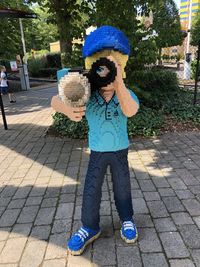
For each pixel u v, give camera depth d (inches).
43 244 116.1
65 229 124.5
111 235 117.6
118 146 101.3
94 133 101.0
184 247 109.5
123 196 109.0
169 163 186.7
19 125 310.2
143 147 218.4
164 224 123.3
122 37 96.3
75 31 270.5
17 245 116.6
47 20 279.9
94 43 94.2
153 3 271.9
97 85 90.7
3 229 127.4
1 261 108.7
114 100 98.2
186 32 633.6
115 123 99.0
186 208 134.4
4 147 239.9
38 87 669.3
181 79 587.5
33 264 106.3
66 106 90.8
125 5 254.8
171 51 837.2
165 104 311.1
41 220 132.0
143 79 304.7
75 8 265.3
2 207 145.4
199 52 306.5
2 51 713.6
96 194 106.5
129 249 109.7
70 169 186.1
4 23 647.8
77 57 262.2
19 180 175.3
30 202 148.3
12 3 514.6
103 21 253.9
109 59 88.7
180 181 160.9
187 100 342.3
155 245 111.1
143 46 263.6
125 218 113.5
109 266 102.7
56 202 146.6
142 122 248.8
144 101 304.8
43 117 343.9
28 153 221.3
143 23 280.1
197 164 183.3
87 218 109.4
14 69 661.3
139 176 169.3
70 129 248.1
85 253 109.3
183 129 255.4
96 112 98.7
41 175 180.4
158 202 140.3
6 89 461.4
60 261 106.7
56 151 221.1
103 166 103.4
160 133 246.1
